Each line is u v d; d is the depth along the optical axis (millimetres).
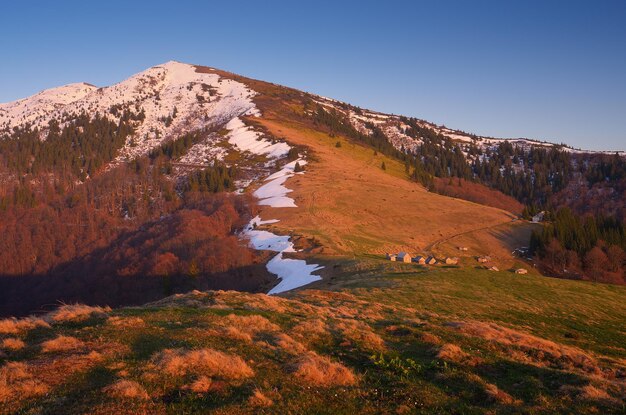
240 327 19391
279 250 85000
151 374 13242
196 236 100438
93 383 12531
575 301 43438
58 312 19797
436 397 13602
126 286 89500
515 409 13109
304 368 14586
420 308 34906
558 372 16828
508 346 20953
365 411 12445
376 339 19359
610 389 15273
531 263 104688
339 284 48812
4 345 14812
